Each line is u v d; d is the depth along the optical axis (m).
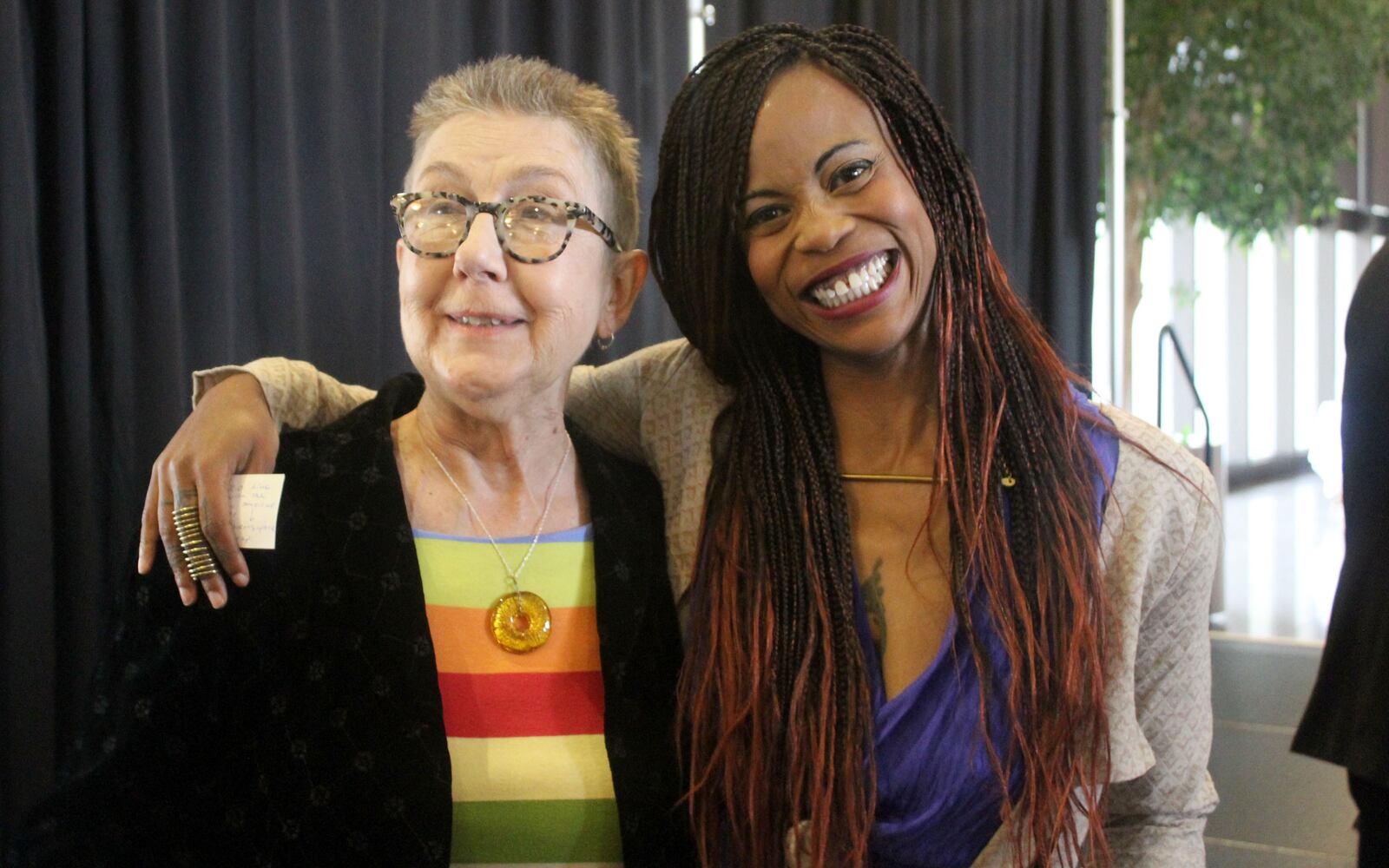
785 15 3.27
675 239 1.38
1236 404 10.53
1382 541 2.11
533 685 1.25
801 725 1.22
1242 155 6.86
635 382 1.51
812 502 1.30
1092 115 4.34
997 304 1.32
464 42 2.38
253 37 1.95
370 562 1.21
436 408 1.29
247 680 1.17
